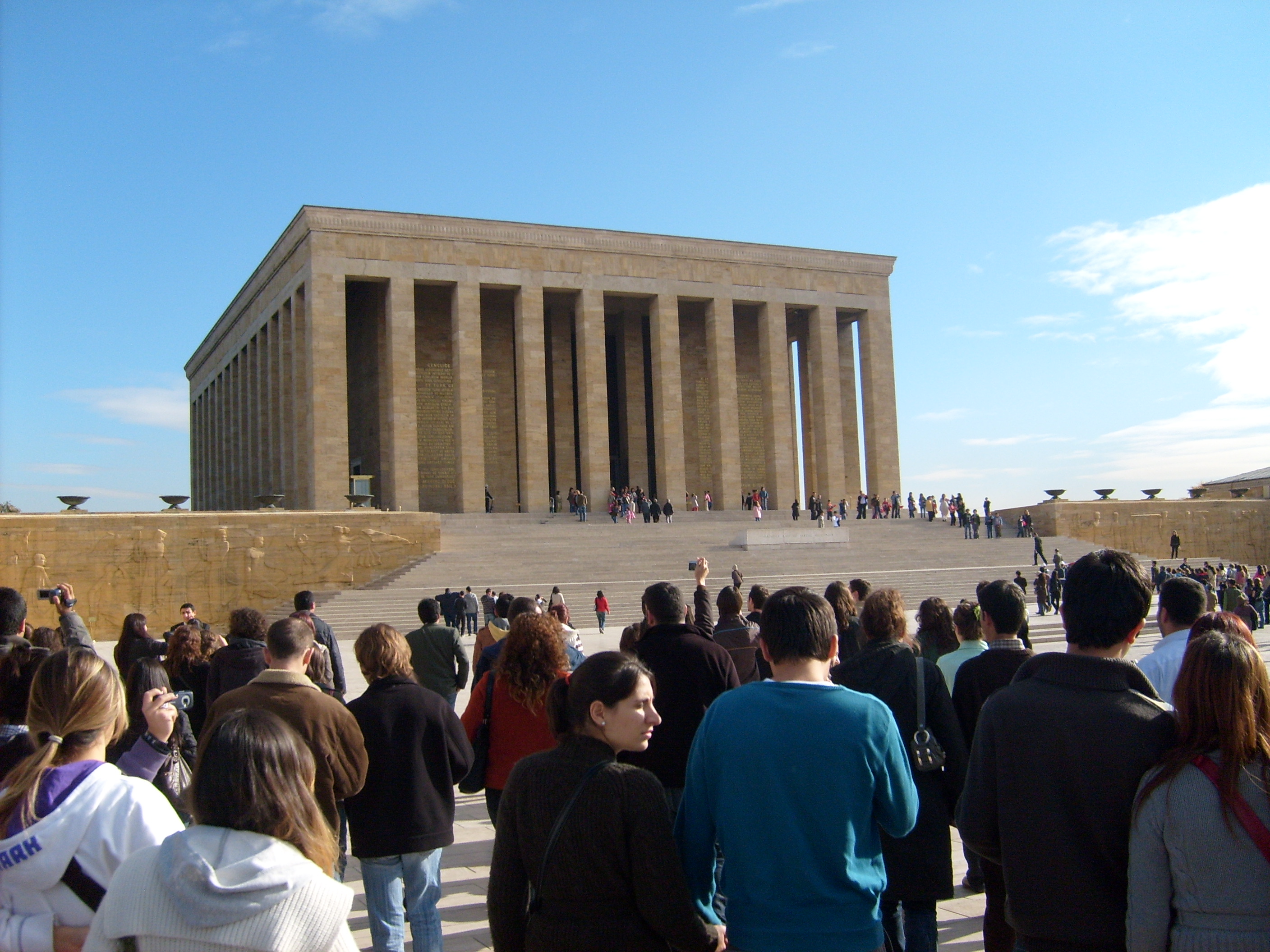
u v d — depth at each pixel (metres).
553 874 4.96
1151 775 4.63
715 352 68.00
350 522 47.62
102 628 43.56
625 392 71.94
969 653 9.37
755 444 75.94
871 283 72.75
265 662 9.80
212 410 88.25
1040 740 4.98
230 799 3.84
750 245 69.31
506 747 8.26
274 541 46.38
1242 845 4.38
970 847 5.34
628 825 4.96
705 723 5.43
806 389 77.44
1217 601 35.62
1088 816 4.83
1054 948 4.86
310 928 3.70
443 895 9.80
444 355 67.88
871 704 5.29
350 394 72.00
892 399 72.06
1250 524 64.56
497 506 68.88
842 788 5.11
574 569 47.25
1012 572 48.97
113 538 44.03
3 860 4.51
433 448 66.94
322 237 60.00
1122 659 5.28
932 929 6.84
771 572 47.50
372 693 7.46
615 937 4.91
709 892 5.35
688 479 73.81
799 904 5.07
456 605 36.56
